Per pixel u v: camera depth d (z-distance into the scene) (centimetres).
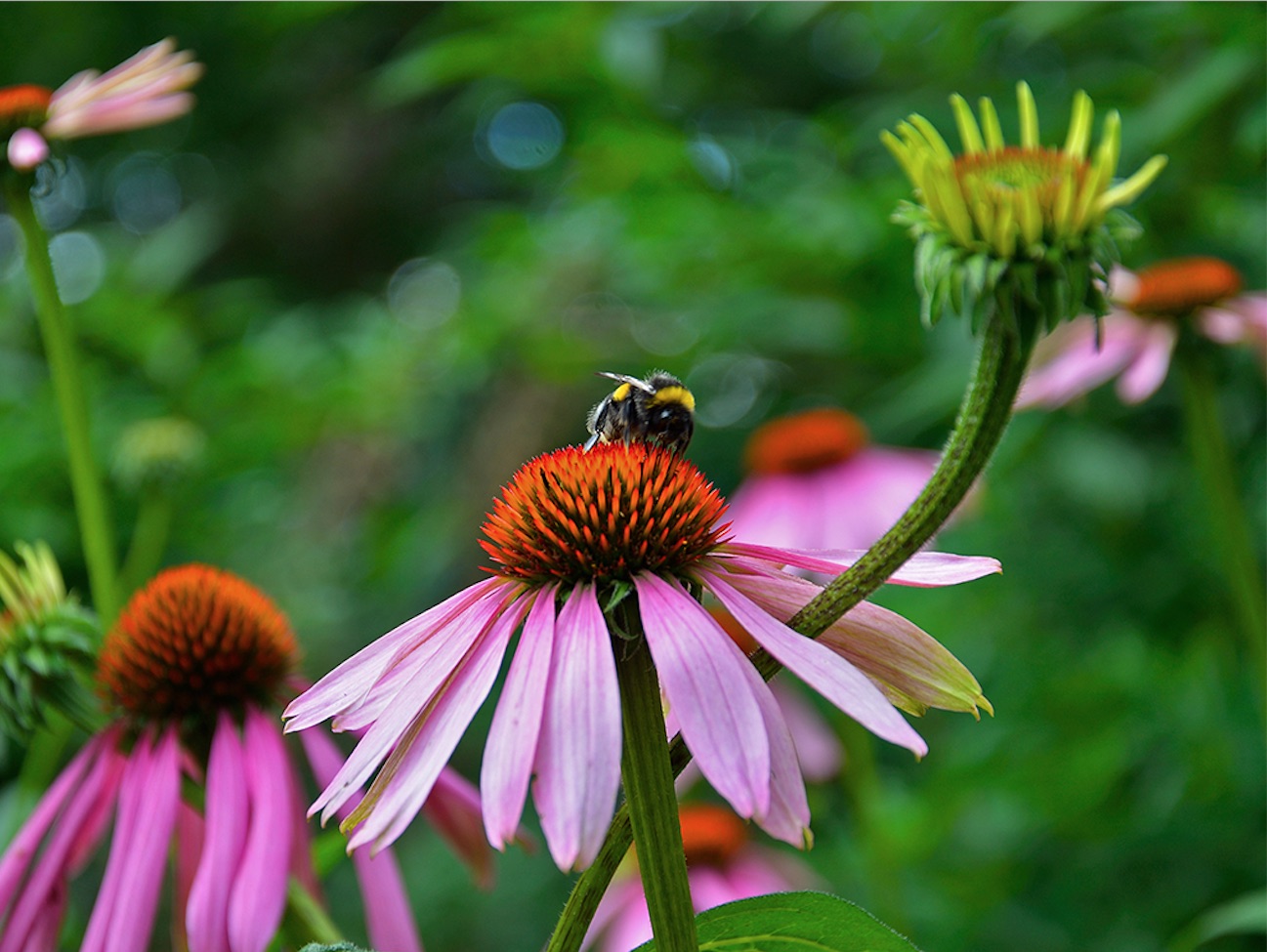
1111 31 62
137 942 41
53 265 47
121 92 48
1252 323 52
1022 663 63
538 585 36
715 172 69
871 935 35
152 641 44
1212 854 60
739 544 37
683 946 35
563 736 34
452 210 136
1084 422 61
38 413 74
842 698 34
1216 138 58
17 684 44
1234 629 59
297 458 94
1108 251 35
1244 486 59
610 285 81
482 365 91
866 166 65
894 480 62
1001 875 64
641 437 44
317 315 110
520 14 65
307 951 36
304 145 133
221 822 42
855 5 64
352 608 88
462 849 45
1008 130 60
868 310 64
